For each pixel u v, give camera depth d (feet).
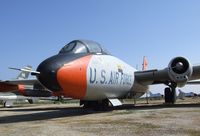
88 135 25.39
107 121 34.83
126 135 24.66
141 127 28.73
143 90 67.97
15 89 92.17
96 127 30.07
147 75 60.90
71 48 45.93
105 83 48.21
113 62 51.80
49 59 41.50
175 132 25.30
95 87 45.96
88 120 37.04
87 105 57.72
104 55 50.60
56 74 39.42
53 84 39.93
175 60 56.90
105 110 53.36
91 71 44.70
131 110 51.19
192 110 46.11
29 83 78.48
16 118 46.29
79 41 47.88
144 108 56.08
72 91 42.83
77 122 35.47
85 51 47.01
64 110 63.82
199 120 32.71
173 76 56.39
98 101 54.24
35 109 75.82
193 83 81.00
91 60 45.65
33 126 33.37
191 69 56.08
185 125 29.17
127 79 56.85
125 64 57.93
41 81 40.50
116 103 52.80
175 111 45.21
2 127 33.86
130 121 33.86
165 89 64.54
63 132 27.63
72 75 41.19
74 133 26.78
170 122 31.71
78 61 43.21
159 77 60.75
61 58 42.04
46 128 30.96
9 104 125.90
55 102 161.79
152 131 26.16
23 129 30.91
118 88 53.62
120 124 31.55
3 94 124.06
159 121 32.91
